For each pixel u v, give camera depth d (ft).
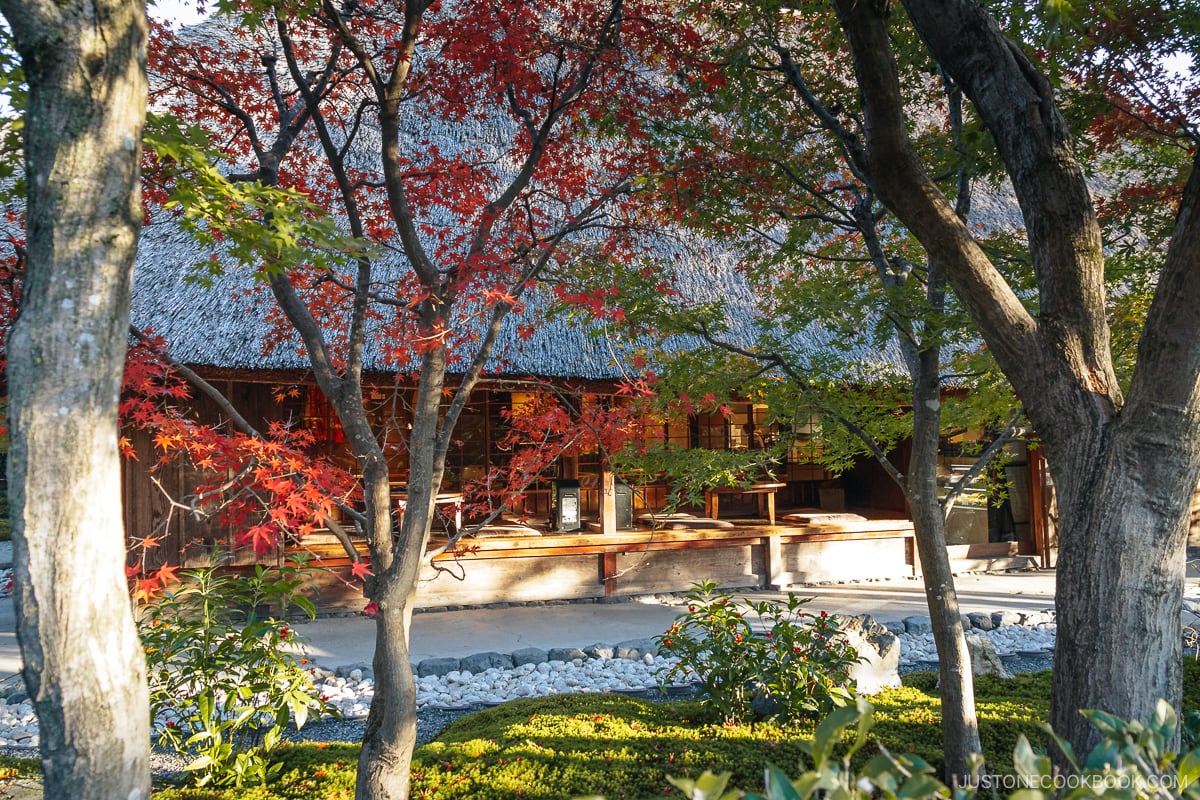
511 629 22.22
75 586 5.09
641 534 26.21
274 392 21.22
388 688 9.59
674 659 19.86
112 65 5.54
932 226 8.68
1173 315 7.50
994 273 8.60
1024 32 13.01
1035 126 8.37
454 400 10.93
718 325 13.94
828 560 28.81
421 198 14.17
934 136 14.07
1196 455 7.68
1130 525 7.63
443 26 13.55
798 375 13.50
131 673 5.35
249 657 11.41
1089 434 7.95
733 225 15.35
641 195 14.65
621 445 12.31
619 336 14.85
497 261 10.63
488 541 24.63
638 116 14.60
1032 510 31.65
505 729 13.09
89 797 5.08
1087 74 13.65
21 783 11.21
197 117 15.08
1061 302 8.24
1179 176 14.53
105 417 5.40
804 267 17.24
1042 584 28.45
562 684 18.13
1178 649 7.73
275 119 15.66
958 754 11.11
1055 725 8.00
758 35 15.07
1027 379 8.40
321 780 11.06
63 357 5.21
